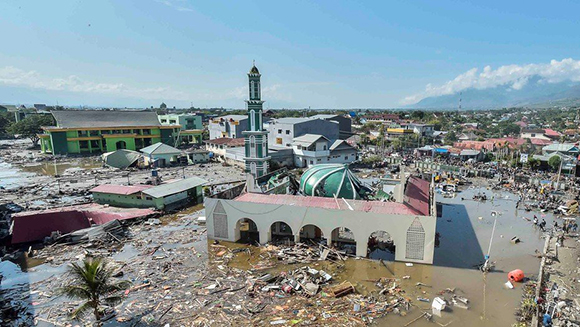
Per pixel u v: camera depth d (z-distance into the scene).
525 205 46.59
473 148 89.38
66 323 20.42
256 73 48.19
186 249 31.25
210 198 33.03
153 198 42.03
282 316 21.11
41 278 25.91
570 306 21.98
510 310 21.98
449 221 40.25
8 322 20.48
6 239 31.72
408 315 21.30
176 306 22.14
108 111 101.62
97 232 33.12
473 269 27.70
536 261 29.30
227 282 25.23
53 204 43.94
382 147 94.94
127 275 26.27
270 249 30.98
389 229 28.20
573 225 37.69
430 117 192.25
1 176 63.69
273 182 41.75
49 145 94.25
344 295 23.50
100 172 67.12
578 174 61.72
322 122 82.44
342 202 31.73
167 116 125.31
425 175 58.50
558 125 167.00
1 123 135.12
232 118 106.12
